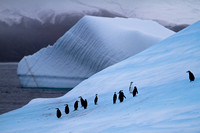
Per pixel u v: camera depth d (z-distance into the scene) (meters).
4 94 98.19
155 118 15.12
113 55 102.75
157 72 37.34
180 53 43.19
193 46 44.34
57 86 110.81
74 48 113.06
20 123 25.77
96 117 21.12
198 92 19.16
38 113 33.00
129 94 29.89
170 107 16.78
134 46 103.69
